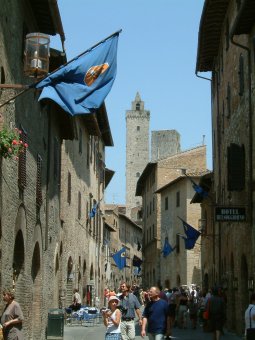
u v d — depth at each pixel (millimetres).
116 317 18109
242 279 29031
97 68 14969
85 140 46688
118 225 99312
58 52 24922
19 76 20562
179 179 69188
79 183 43562
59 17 21344
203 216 49812
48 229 27766
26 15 21641
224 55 34938
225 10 33594
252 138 26156
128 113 178250
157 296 17516
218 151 37969
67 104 14766
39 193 24516
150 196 85250
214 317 24250
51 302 29266
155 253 78938
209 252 46156
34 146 23594
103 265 62938
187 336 31234
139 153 177000
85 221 46969
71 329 35094
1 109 17875
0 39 17625
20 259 21875
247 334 16953
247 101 27297
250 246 26578
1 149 14281
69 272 39500
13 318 15789
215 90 39719
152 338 17328
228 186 28047
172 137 147625
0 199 17484
